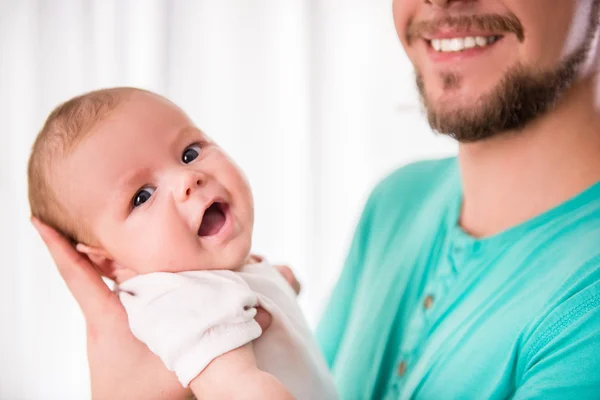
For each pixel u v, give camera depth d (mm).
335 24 2289
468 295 820
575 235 739
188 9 2270
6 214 2316
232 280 785
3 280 2332
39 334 2348
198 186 805
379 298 982
